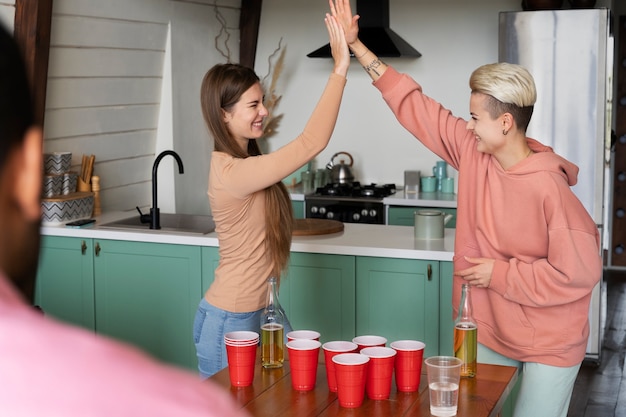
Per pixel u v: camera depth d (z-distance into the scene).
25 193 0.52
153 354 4.09
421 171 6.10
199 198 5.64
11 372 0.46
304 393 2.01
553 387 2.43
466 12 5.86
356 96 6.20
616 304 6.36
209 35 5.71
